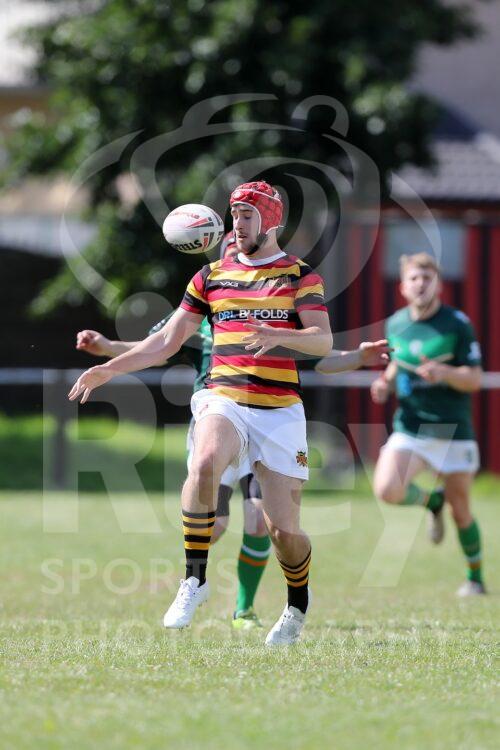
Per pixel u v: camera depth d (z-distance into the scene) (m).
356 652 19.78
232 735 14.25
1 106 76.56
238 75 57.59
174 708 15.42
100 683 16.86
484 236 67.75
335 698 16.19
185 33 57.72
